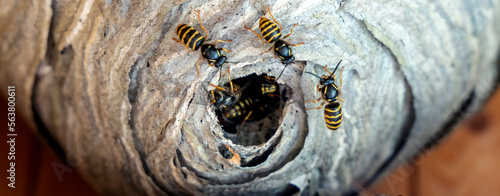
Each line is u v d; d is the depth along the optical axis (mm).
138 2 227
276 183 239
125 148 240
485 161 288
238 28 228
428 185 282
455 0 240
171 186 241
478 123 289
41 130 254
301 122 234
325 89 228
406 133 261
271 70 232
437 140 284
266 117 250
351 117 238
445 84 256
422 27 235
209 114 232
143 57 229
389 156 264
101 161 248
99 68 234
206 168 234
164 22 229
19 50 245
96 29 231
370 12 227
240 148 233
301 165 238
